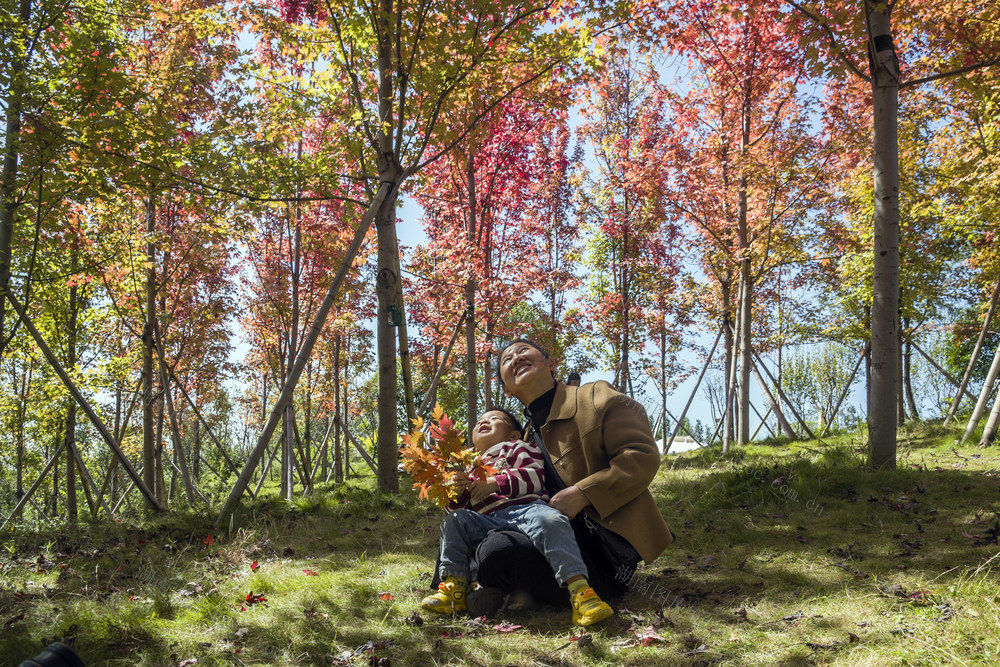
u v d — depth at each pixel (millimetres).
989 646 2283
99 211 10758
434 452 3359
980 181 10766
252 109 8352
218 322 17938
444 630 3053
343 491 8164
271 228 15992
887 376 6953
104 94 7508
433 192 15781
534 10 8602
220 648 2865
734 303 18312
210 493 20625
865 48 7562
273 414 7039
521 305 20203
